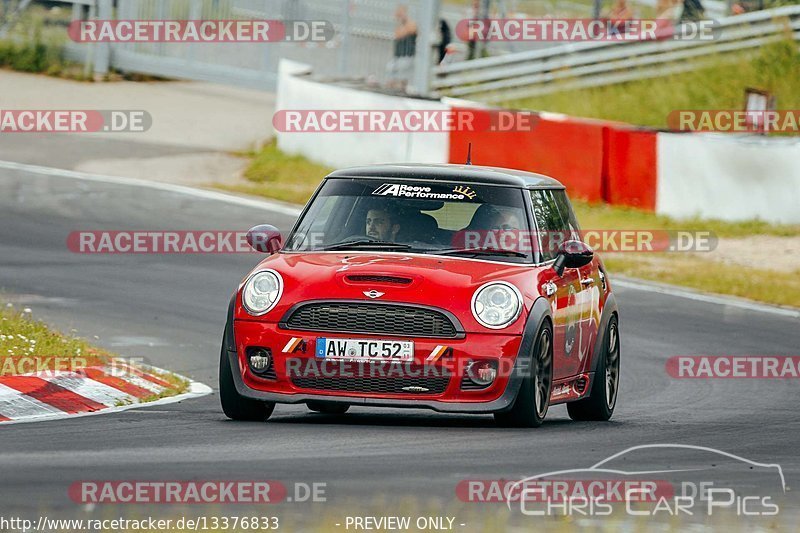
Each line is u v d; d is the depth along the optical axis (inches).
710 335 1889.8
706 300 2196.1
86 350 1406.3
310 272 1114.7
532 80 3683.6
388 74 3720.5
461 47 3727.9
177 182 2977.4
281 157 3238.2
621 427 1203.2
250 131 3592.5
